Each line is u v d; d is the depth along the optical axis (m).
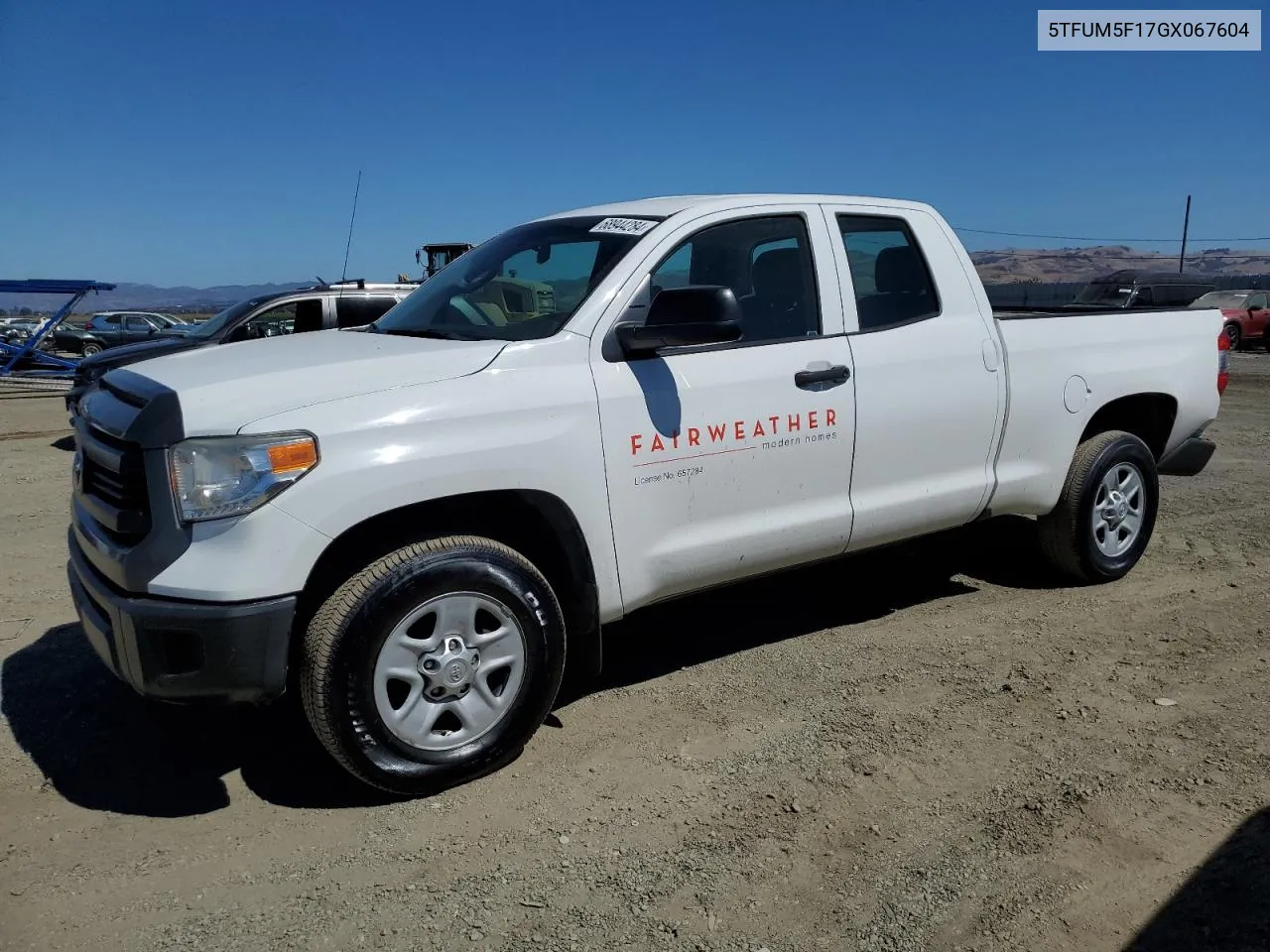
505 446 3.24
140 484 2.95
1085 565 5.21
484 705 3.27
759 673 4.20
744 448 3.82
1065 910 2.62
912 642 4.55
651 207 4.09
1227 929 2.52
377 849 2.93
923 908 2.63
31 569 5.77
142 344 10.24
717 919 2.60
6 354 19.86
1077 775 3.30
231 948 2.49
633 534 3.60
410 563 3.07
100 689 4.06
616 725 3.73
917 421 4.32
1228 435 11.48
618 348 3.58
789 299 4.09
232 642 2.85
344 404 3.05
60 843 2.97
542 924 2.58
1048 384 4.82
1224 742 3.53
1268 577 5.46
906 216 4.52
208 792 3.27
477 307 3.95
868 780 3.28
